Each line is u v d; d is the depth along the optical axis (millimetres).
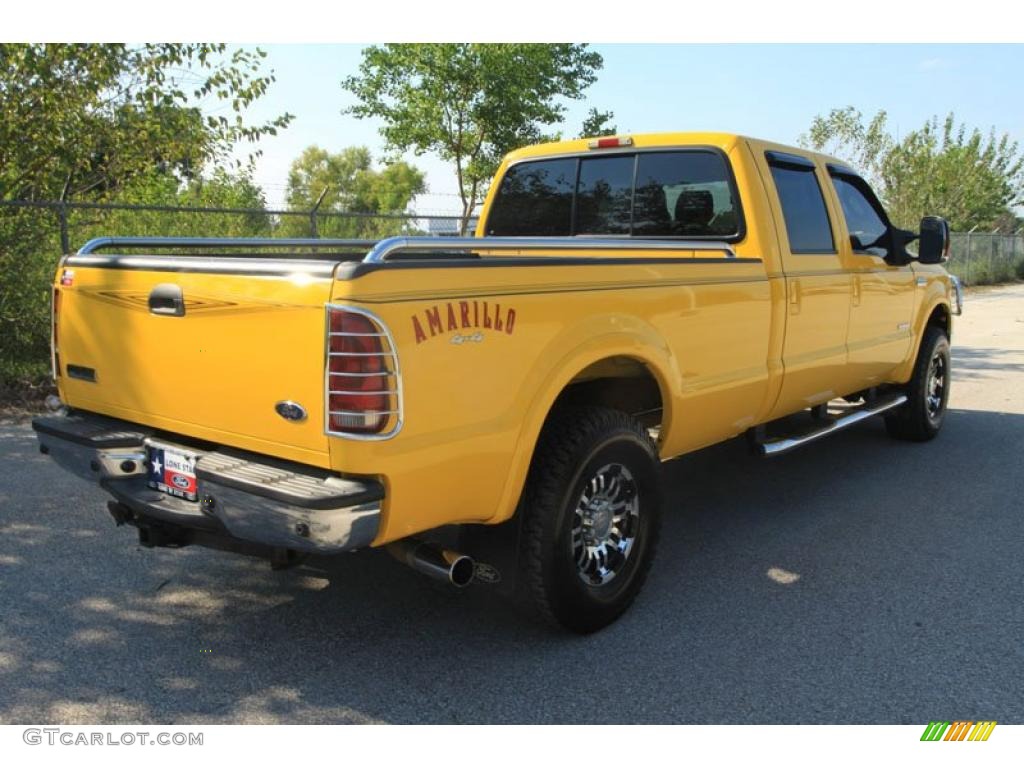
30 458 6160
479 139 17047
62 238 8648
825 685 3350
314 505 2787
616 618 3850
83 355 3783
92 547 4613
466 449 3088
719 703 3219
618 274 3656
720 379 4324
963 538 4965
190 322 3236
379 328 2799
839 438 7289
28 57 8211
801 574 4438
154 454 3479
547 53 16375
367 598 4078
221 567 4406
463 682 3346
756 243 4680
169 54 9062
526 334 3258
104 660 3469
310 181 64062
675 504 5578
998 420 8031
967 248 29328
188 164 10305
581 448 3500
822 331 5199
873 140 29750
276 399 2996
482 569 3525
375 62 16719
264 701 3195
